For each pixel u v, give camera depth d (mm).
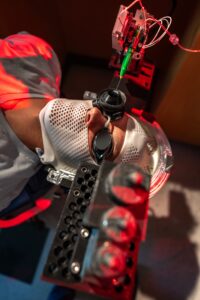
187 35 941
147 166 716
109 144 634
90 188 569
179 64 910
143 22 861
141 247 1223
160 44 1180
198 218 1264
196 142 1343
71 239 517
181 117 1143
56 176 701
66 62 1573
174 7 999
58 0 1252
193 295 1145
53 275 477
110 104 667
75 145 652
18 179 800
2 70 767
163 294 1149
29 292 1226
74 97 1513
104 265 421
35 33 1229
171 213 1273
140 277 1175
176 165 1344
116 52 991
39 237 1295
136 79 944
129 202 467
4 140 751
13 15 1036
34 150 765
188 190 1308
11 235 1302
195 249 1215
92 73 1551
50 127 650
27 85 770
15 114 730
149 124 885
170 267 1189
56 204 1306
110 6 1186
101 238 447
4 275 1254
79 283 471
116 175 472
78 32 1407
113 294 466
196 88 940
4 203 829
